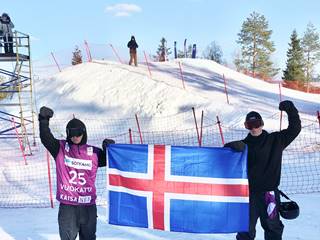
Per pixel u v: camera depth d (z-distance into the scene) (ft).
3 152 52.65
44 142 14.12
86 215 14.30
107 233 19.84
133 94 70.64
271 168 14.32
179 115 60.80
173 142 50.90
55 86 84.43
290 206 14.62
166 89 69.15
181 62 102.22
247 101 69.21
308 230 19.43
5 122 70.54
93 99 73.36
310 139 44.04
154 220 15.46
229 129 52.13
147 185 15.39
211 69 97.50
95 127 63.41
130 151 15.42
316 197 25.32
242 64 197.67
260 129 14.52
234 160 14.85
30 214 24.13
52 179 35.50
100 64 89.30
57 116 70.74
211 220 15.12
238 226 14.89
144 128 59.47
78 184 14.12
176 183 15.26
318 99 86.69
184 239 18.76
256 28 194.39
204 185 15.10
